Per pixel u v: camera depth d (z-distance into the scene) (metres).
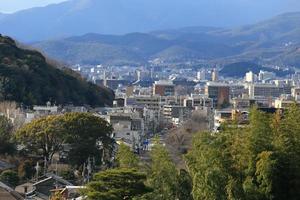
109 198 59.31
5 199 78.00
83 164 130.38
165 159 65.75
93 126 138.75
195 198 57.41
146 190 61.44
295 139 54.31
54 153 142.00
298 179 52.25
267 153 52.47
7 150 139.50
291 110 58.50
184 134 165.12
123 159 70.75
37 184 106.75
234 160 54.75
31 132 138.25
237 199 53.34
